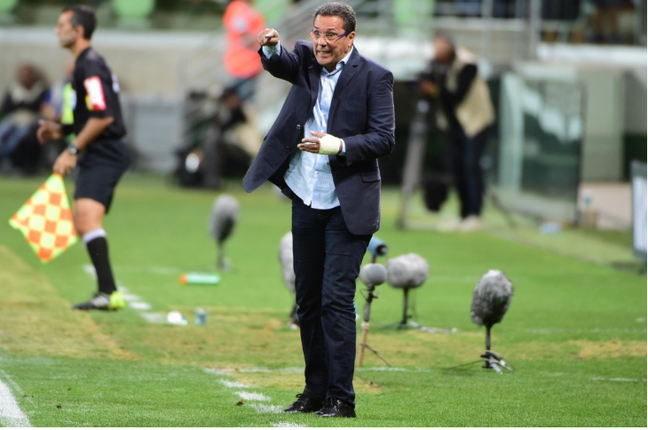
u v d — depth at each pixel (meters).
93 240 32.03
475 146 55.62
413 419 20.50
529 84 61.47
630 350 29.05
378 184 19.97
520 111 62.78
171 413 20.50
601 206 63.62
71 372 24.62
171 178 76.81
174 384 23.62
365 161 19.78
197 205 64.06
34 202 31.58
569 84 56.50
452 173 57.00
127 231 52.41
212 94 76.00
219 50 81.75
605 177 72.38
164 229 53.56
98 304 32.25
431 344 29.39
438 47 54.81
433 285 39.88
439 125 57.81
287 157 20.00
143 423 19.50
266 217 59.69
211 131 72.00
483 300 25.83
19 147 74.31
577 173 56.81
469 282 40.72
